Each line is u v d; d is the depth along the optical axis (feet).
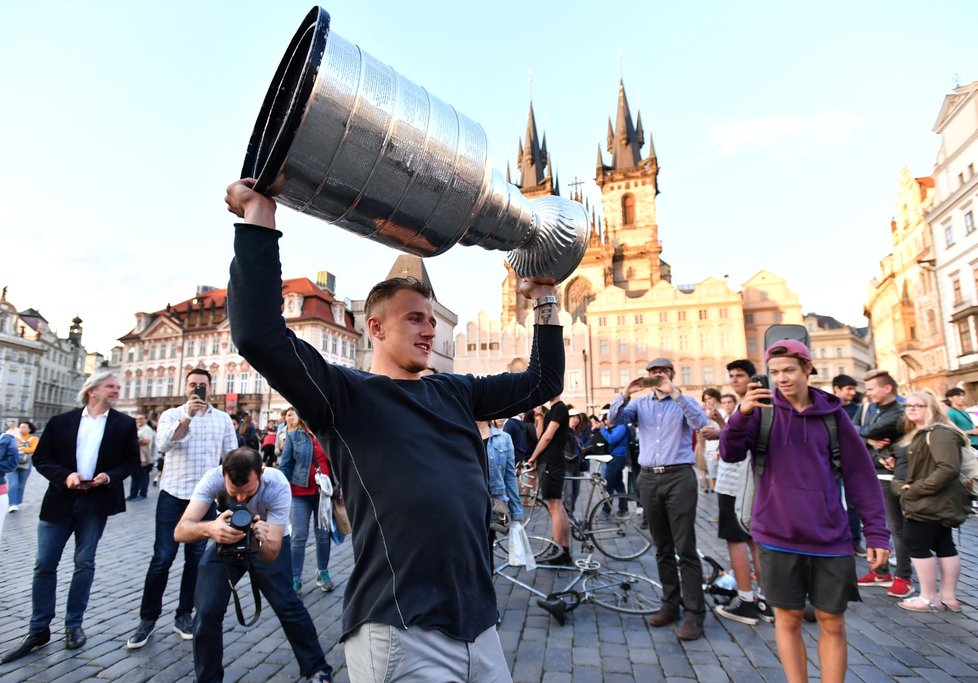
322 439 4.99
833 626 8.61
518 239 5.53
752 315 188.65
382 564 4.51
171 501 13.82
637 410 15.33
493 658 4.79
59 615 15.30
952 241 104.83
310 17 4.12
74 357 300.81
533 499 25.23
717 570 16.93
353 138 3.81
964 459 15.08
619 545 22.00
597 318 191.42
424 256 5.23
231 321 4.12
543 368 6.31
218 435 14.93
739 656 12.34
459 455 5.10
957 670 11.49
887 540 8.78
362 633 4.47
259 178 4.00
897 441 17.78
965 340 100.99
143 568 20.66
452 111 4.70
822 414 9.27
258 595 10.83
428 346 5.65
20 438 36.50
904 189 150.10
